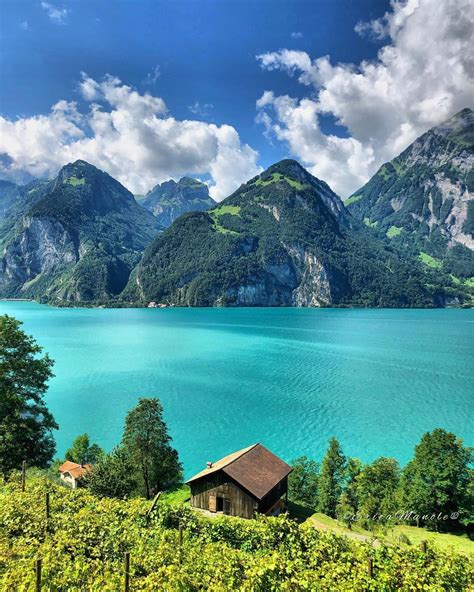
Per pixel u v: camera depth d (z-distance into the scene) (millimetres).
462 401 90562
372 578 16219
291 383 106500
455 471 41656
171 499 45125
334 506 46719
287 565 17062
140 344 170000
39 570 14570
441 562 17281
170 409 86125
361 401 91062
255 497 35969
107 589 15031
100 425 76938
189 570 16875
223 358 140125
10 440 37438
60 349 157625
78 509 23359
